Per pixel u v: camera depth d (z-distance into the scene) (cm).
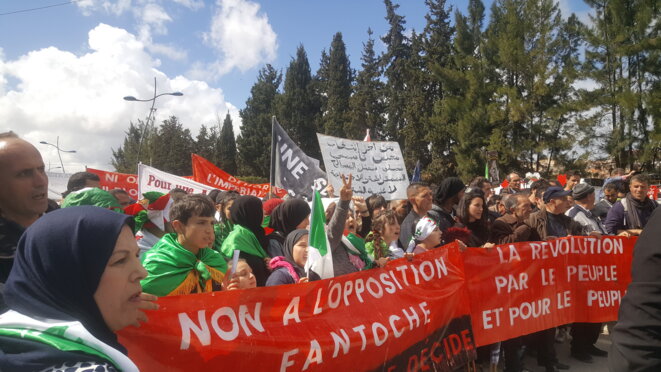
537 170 3759
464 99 3884
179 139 5538
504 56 3612
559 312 454
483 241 464
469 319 381
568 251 464
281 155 665
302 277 335
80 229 116
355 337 286
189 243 280
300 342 257
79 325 111
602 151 3512
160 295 264
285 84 6028
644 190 577
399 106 5066
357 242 383
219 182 890
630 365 171
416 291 343
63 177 1387
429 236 392
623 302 181
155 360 205
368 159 637
